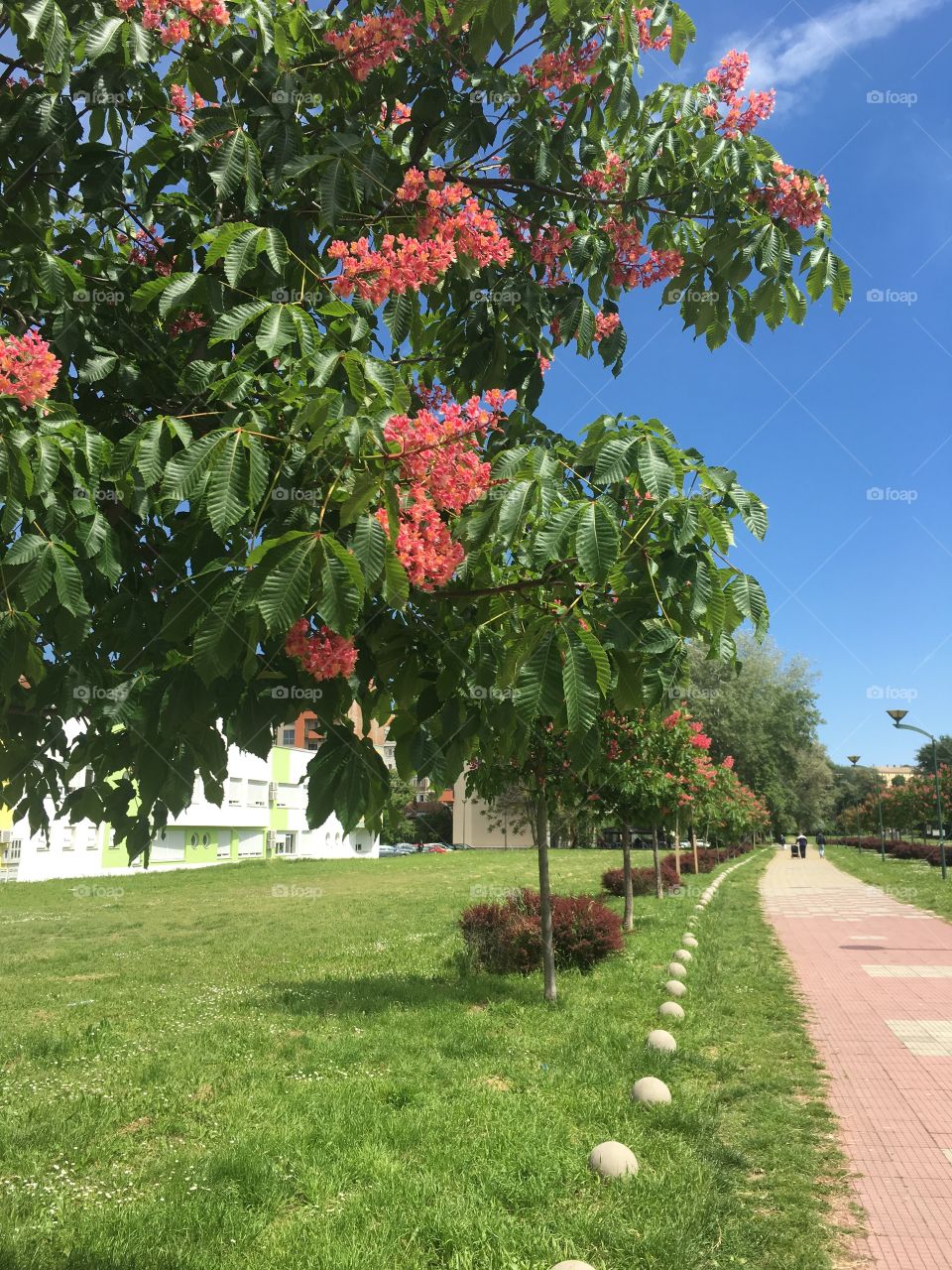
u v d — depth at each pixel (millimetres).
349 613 1662
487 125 3539
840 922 17672
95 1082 7203
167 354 2973
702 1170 5086
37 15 2605
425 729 2219
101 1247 4293
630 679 2066
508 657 2023
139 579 2471
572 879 32594
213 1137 5812
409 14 3184
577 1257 4145
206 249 2900
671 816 17781
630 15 3402
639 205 3746
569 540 1956
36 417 2205
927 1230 4500
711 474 2096
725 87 3764
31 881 32594
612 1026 8422
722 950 13625
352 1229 4438
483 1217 4469
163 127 3229
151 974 13258
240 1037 8516
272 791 49594
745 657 47188
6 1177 5293
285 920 21109
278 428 2123
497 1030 8516
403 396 2219
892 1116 6164
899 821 57438
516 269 3896
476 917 12258
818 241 3582
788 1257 4219
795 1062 7496
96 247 3475
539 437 2998
